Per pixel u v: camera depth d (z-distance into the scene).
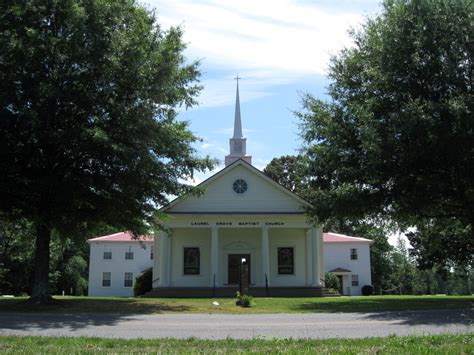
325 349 9.32
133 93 19.25
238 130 43.91
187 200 35.72
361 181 21.50
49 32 18.12
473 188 20.14
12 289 54.25
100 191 20.02
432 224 27.89
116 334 12.61
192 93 23.16
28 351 9.02
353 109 21.14
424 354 8.37
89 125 18.39
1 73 17.12
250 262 36.94
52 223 19.88
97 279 53.41
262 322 15.18
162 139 20.53
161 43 20.28
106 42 18.34
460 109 17.83
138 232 22.92
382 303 22.72
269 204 35.84
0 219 22.34
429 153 18.64
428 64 19.45
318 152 22.75
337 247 54.31
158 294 33.62
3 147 17.61
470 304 20.92
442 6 19.72
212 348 9.87
